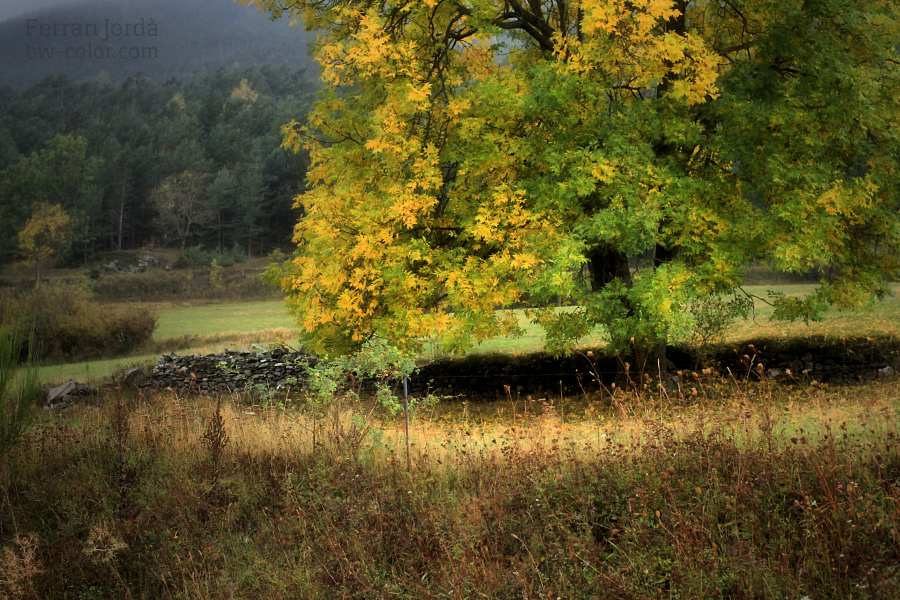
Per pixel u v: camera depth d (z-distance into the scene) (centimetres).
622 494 485
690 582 367
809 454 481
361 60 1095
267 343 2983
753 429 580
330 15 1342
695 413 608
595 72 1140
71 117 14138
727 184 1197
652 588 376
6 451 627
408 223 1098
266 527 528
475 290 1092
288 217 11075
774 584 367
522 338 2162
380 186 1214
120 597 459
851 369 1411
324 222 1180
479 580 399
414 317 1126
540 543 439
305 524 512
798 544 409
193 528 533
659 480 477
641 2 1034
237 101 14712
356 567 447
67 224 9081
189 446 705
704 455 513
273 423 773
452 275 1095
